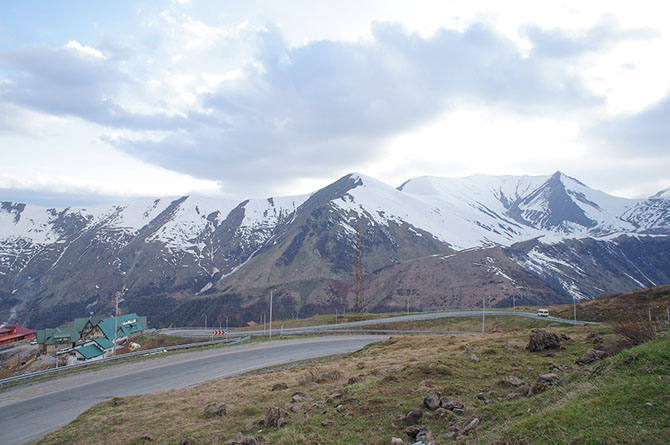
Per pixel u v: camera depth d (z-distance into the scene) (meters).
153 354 55.22
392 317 110.25
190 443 16.30
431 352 31.02
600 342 23.81
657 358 13.39
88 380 38.88
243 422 18.52
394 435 13.62
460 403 15.21
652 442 8.88
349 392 19.06
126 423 20.94
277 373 33.34
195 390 28.48
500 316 94.31
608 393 11.86
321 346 59.44
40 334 115.62
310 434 14.60
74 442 19.00
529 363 20.69
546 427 10.73
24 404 31.08
